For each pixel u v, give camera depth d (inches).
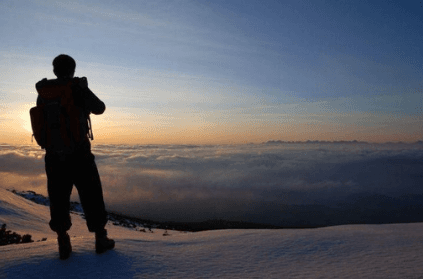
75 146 94.6
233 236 131.1
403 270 80.7
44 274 85.7
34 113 94.4
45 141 93.9
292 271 86.8
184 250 110.7
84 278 83.6
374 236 120.6
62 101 93.0
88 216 100.2
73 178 98.2
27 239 384.5
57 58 99.0
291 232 133.6
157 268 91.6
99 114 101.6
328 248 107.0
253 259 99.6
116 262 94.6
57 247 110.2
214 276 85.0
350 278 77.7
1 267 89.8
